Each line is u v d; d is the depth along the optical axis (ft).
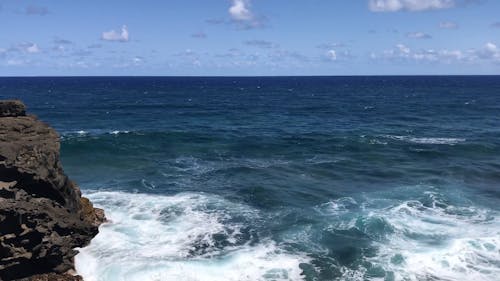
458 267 60.29
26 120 69.97
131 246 65.21
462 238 68.59
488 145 147.64
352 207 83.97
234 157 129.49
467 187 97.96
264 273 58.90
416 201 87.25
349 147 146.41
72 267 58.39
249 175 107.65
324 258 63.41
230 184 99.30
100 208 77.15
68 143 139.74
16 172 58.03
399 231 72.08
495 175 108.68
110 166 114.83
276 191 94.12
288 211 81.97
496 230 72.38
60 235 58.65
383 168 116.26
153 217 77.00
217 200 87.40
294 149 142.82
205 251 64.80
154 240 67.72
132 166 115.24
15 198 56.13
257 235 71.10
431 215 79.51
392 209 82.48
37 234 55.36
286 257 63.57
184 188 95.40
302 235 71.10
